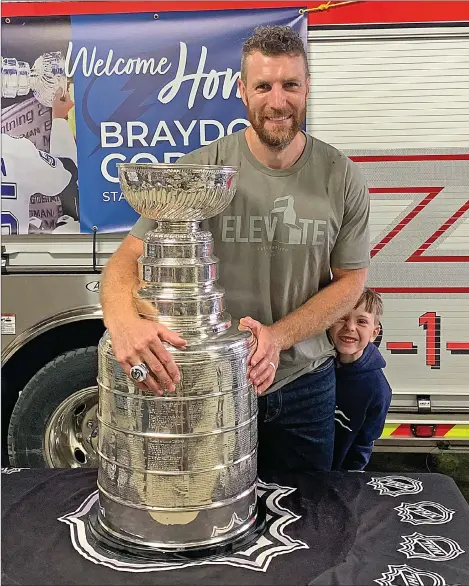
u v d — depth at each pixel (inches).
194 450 54.8
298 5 102.4
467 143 104.3
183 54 103.0
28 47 103.1
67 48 103.1
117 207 106.9
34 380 115.0
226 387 55.6
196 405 54.4
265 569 52.2
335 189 76.4
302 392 84.0
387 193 106.0
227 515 56.6
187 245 57.6
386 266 107.6
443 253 106.7
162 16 102.5
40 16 102.7
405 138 104.6
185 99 104.0
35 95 104.3
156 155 105.3
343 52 103.1
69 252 108.3
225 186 56.8
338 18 102.3
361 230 79.7
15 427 116.4
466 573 51.3
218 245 77.5
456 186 105.2
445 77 103.0
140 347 52.8
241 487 57.6
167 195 54.9
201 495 55.4
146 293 58.5
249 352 58.4
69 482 68.3
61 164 106.0
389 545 55.6
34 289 109.0
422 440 113.3
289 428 85.3
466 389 109.6
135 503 55.7
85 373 114.7
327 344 85.4
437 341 108.7
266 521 60.2
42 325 110.0
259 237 76.4
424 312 108.1
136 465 55.4
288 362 81.2
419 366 109.4
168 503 55.1
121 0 102.4
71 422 118.3
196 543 55.4
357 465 104.2
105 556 54.4
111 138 105.2
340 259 80.7
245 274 77.9
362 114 104.3
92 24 102.7
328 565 52.6
